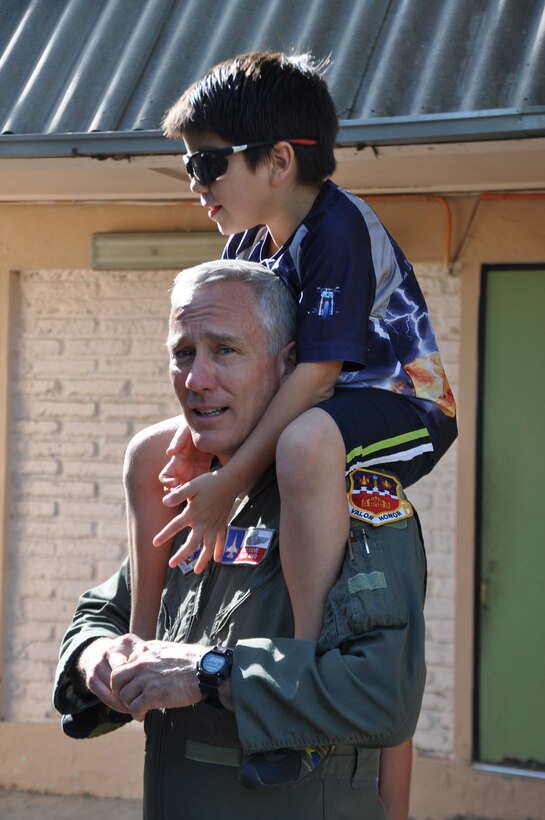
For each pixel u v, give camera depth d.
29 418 5.32
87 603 2.42
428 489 4.87
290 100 2.20
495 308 4.81
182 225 5.06
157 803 2.07
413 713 1.90
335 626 1.89
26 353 5.32
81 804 5.24
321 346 2.08
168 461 2.27
